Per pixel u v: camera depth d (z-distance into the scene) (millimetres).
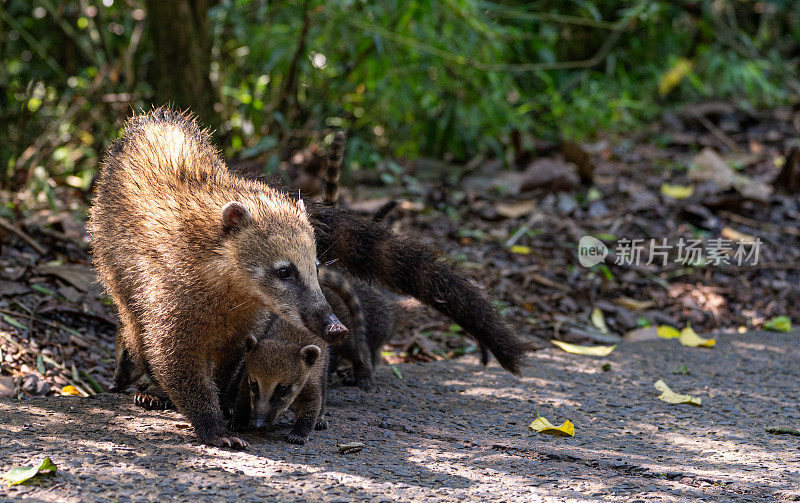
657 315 9438
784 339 8812
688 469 5188
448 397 6883
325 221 6695
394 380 7359
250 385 5785
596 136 15414
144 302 5523
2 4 13039
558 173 12109
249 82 13055
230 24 13219
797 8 18844
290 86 12156
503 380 7395
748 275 10320
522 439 5812
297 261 5488
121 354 6496
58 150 12141
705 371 7758
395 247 6582
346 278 7102
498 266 10102
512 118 13461
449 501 4473
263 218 5547
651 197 11930
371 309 7301
